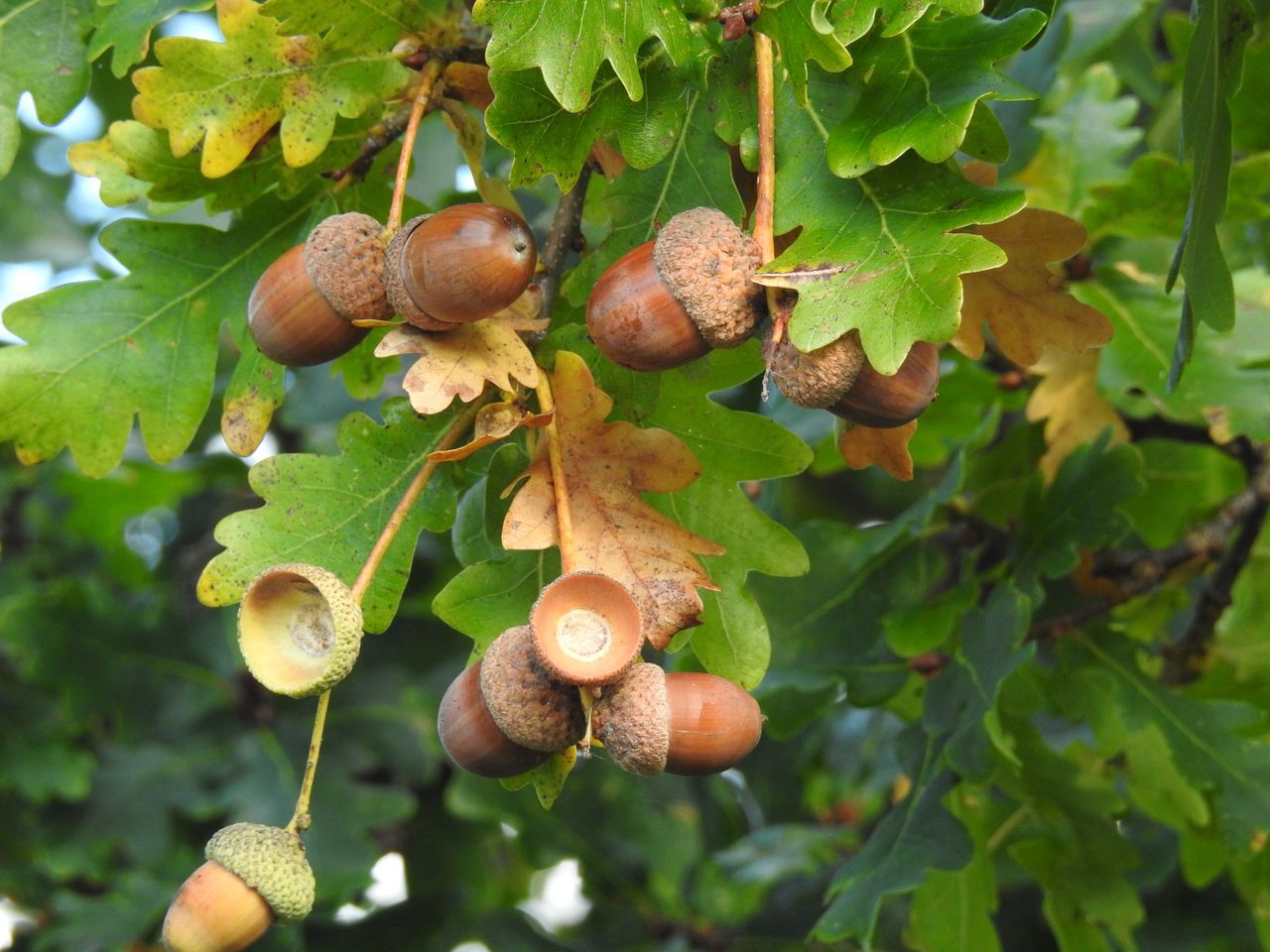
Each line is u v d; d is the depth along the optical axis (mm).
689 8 590
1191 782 697
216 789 800
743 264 568
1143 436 753
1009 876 740
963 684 684
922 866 666
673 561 583
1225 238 738
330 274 582
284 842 566
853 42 582
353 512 604
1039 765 692
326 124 609
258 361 628
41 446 623
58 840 800
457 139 612
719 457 610
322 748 812
